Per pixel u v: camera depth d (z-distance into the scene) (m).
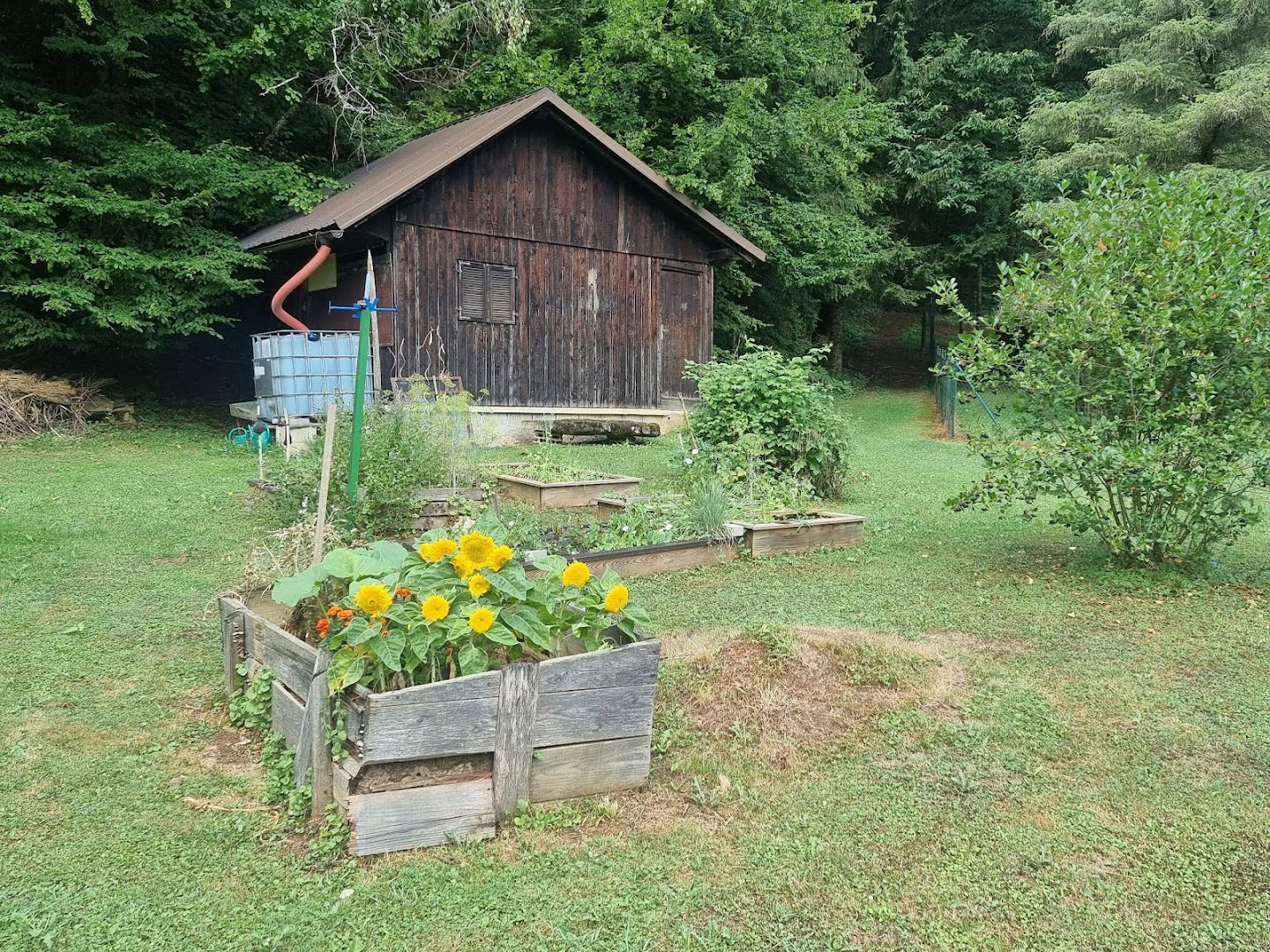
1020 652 4.66
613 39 17.83
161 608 5.24
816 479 9.27
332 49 16.19
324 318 15.18
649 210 15.91
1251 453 5.65
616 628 3.36
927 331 31.17
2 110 12.40
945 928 2.52
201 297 13.51
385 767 2.82
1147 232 5.93
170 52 14.75
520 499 8.55
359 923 2.49
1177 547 6.03
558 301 14.80
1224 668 4.45
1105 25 21.75
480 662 2.90
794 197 22.09
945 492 9.89
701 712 3.72
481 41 19.06
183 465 10.46
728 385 9.18
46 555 6.32
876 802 3.19
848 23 24.45
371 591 2.84
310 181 14.76
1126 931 2.52
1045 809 3.16
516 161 14.16
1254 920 2.56
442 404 8.27
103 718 3.77
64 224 13.11
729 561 6.59
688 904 2.61
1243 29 20.28
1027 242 26.55
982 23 29.69
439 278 13.39
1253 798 3.23
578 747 3.10
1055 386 5.96
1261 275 5.59
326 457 4.08
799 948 2.43
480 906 2.57
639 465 11.48
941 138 27.22
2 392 12.12
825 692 3.92
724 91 19.02
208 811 3.07
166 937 2.43
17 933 2.42
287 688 3.33
